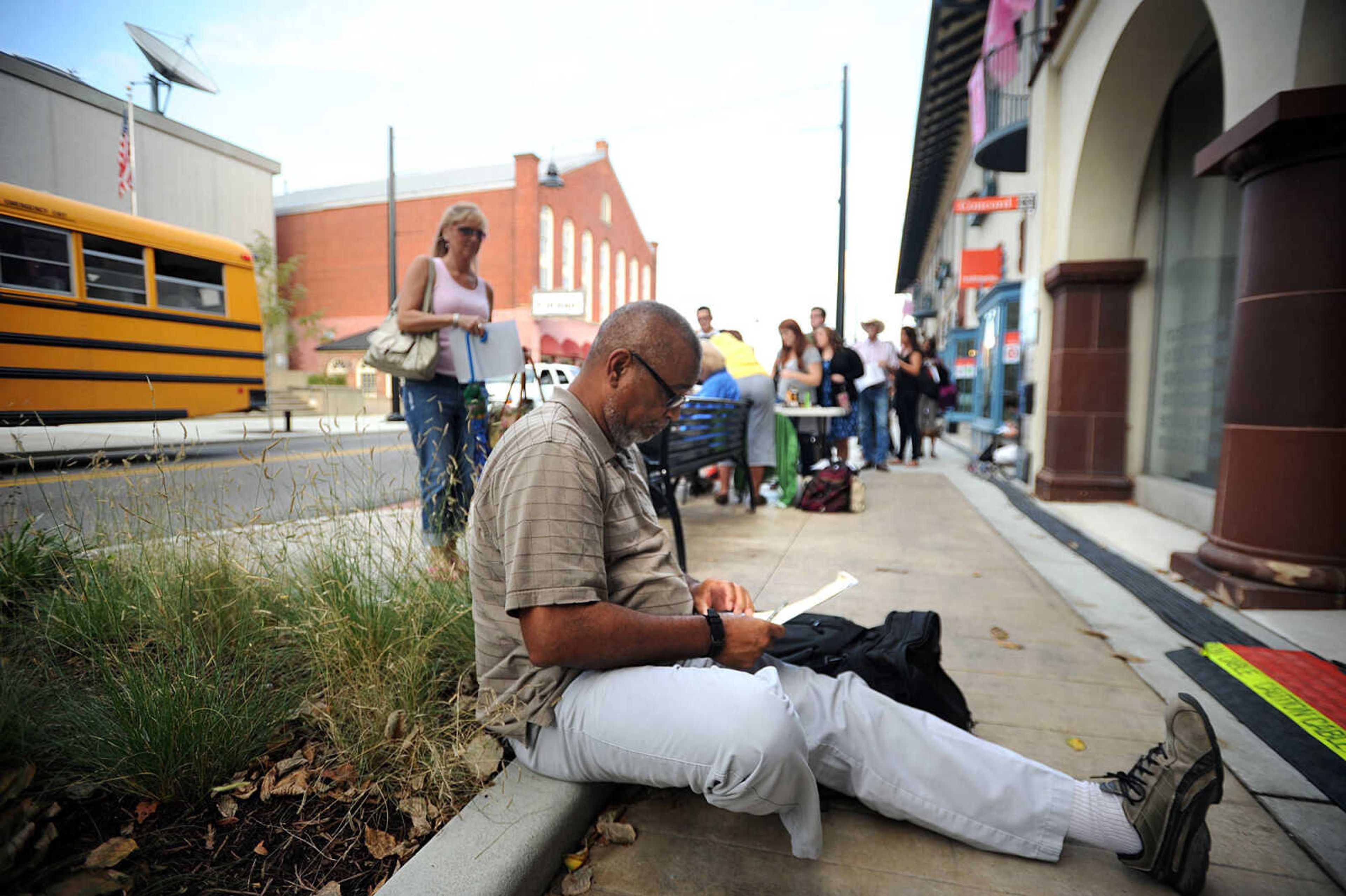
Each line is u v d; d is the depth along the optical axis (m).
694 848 1.71
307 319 34.00
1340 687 2.56
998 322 10.29
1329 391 3.32
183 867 1.54
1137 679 2.69
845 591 3.81
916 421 10.48
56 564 2.72
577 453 1.46
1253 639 3.05
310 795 1.79
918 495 7.31
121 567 2.53
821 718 1.68
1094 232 6.55
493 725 1.69
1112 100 6.02
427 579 2.58
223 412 9.78
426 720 1.98
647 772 1.52
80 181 21.58
